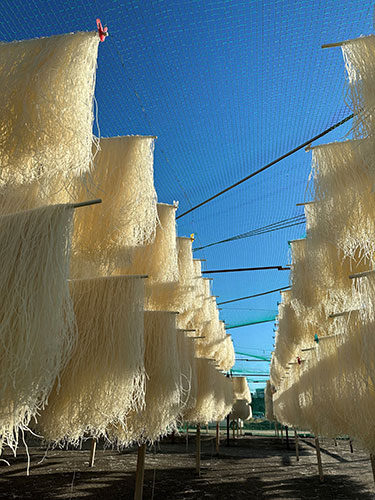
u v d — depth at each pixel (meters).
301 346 6.32
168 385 3.19
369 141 2.29
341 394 3.36
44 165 2.10
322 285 3.67
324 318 4.69
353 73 2.41
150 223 3.29
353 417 3.02
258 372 18.39
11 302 1.61
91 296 2.63
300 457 9.02
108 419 2.41
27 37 3.36
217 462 7.93
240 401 14.11
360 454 9.68
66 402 2.37
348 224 2.95
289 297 6.77
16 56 2.25
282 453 9.93
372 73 2.32
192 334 6.99
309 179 3.35
